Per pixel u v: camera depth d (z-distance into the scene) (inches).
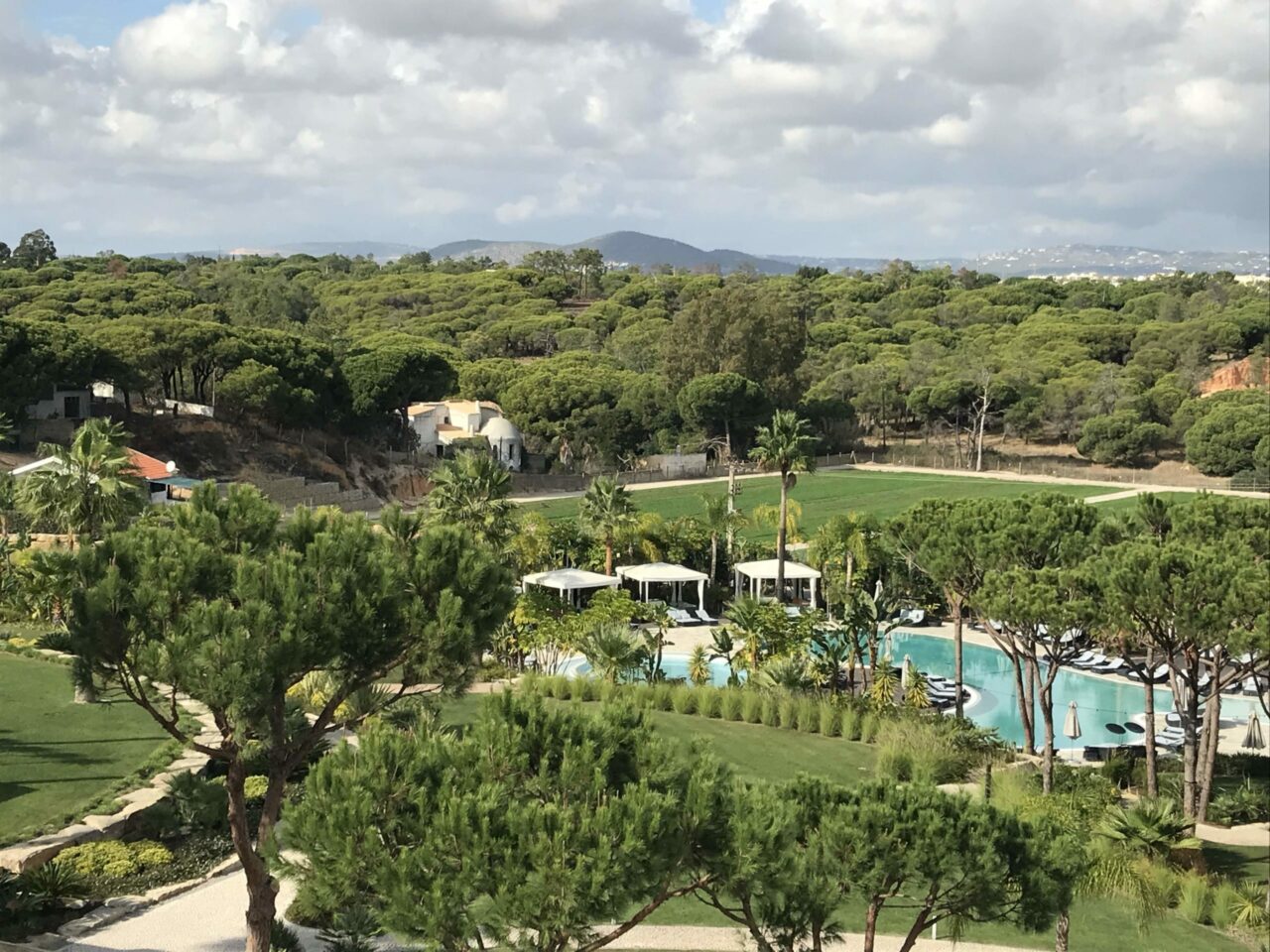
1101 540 1601.9
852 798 743.7
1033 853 744.3
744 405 5300.2
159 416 3730.3
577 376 5398.6
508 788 639.1
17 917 936.9
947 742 1617.9
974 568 1663.4
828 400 5964.6
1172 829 1155.9
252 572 759.7
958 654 1808.6
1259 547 1504.7
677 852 620.7
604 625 1995.6
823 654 2073.1
